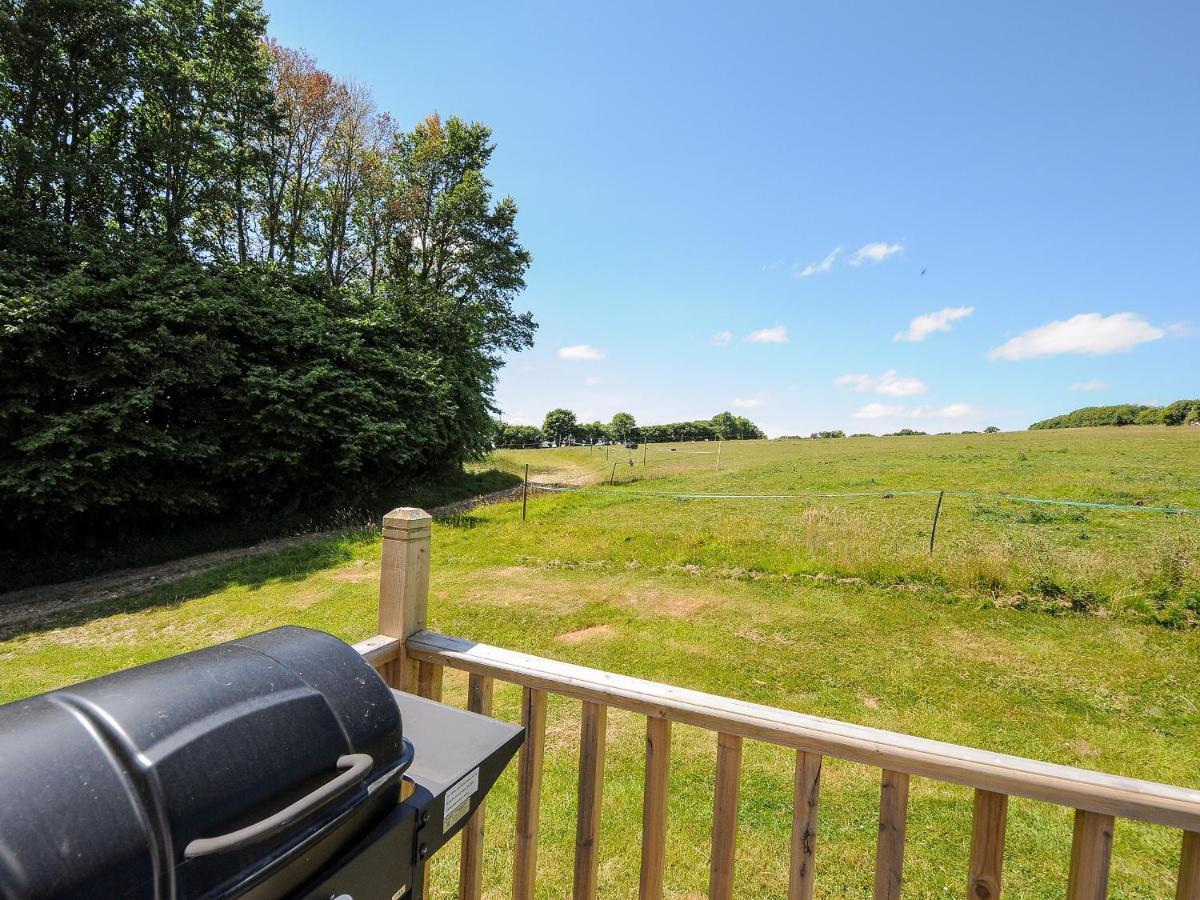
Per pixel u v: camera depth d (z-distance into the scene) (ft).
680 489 54.80
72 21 41.50
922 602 22.27
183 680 2.67
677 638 19.88
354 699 3.12
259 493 48.98
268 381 45.06
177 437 42.09
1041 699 15.70
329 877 2.75
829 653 18.45
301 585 29.07
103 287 37.81
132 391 37.65
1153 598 20.83
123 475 38.42
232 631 23.97
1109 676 16.78
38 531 37.55
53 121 43.37
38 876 1.84
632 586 25.66
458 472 72.79
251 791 2.42
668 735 4.49
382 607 5.66
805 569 26.03
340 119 64.28
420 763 3.74
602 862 9.70
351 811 2.81
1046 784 3.35
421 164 69.51
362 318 56.13
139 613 27.48
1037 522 33.04
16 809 1.93
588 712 4.72
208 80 51.08
